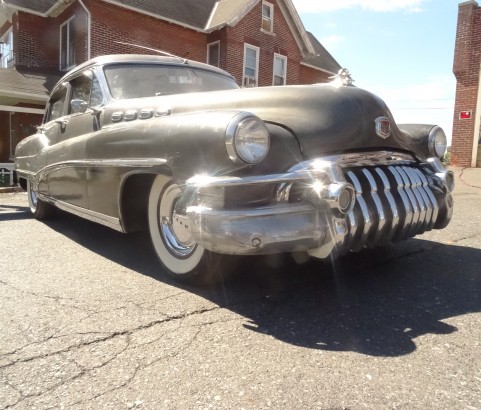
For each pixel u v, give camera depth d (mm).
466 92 12242
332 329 2455
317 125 2861
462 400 1812
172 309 2730
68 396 1859
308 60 20906
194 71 4715
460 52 12250
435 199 3225
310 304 2799
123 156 3324
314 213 2582
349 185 2578
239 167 2518
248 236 2463
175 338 2359
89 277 3379
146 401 1829
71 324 2529
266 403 1807
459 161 12453
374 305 2777
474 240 4387
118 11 14273
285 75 19156
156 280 3289
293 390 1892
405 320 2562
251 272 3396
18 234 4977
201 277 3057
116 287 3143
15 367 2080
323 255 2648
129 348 2256
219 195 2518
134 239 4688
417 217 3047
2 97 12477
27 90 12414
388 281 3203
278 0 18281
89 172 3846
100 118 3914
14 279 3338
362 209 2750
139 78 4312
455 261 3674
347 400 1819
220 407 1786
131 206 3537
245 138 2494
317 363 2104
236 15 16438
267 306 2773
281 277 3289
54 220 5867
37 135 5656
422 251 3965
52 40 15922
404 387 1906
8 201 8328
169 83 4402
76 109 4145
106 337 2371
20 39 15422
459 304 2789
